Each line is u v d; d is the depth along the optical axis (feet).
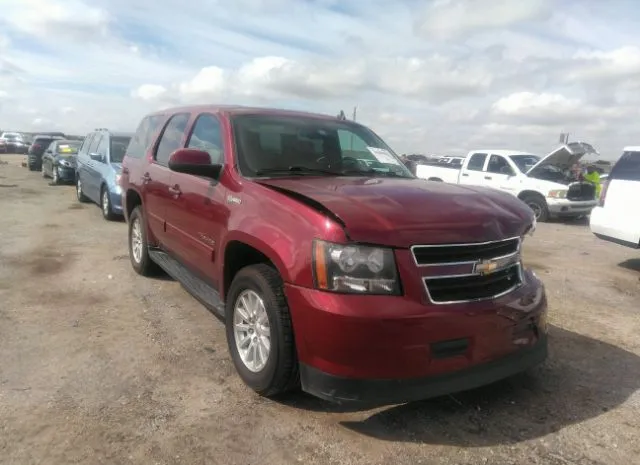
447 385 9.60
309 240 9.77
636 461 9.44
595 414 11.05
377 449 9.57
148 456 9.12
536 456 9.50
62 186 56.90
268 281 10.76
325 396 9.50
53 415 10.28
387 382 9.20
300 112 16.25
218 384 11.88
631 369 13.39
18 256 23.26
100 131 40.37
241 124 14.21
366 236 9.35
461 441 9.91
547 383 12.42
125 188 21.35
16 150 147.02
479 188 13.16
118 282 19.70
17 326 14.87
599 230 25.85
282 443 9.66
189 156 13.01
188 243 15.21
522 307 10.64
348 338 9.14
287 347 10.32
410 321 9.18
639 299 20.18
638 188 24.29
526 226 11.53
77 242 26.94
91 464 8.84
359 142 15.89
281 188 11.21
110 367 12.51
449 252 9.88
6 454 9.01
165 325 15.40
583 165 53.47
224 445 9.53
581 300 19.76
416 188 11.92
